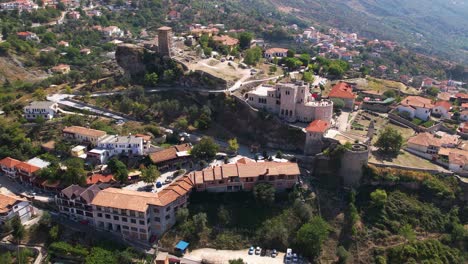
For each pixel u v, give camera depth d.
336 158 166.38
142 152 179.50
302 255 145.25
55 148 181.00
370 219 153.75
